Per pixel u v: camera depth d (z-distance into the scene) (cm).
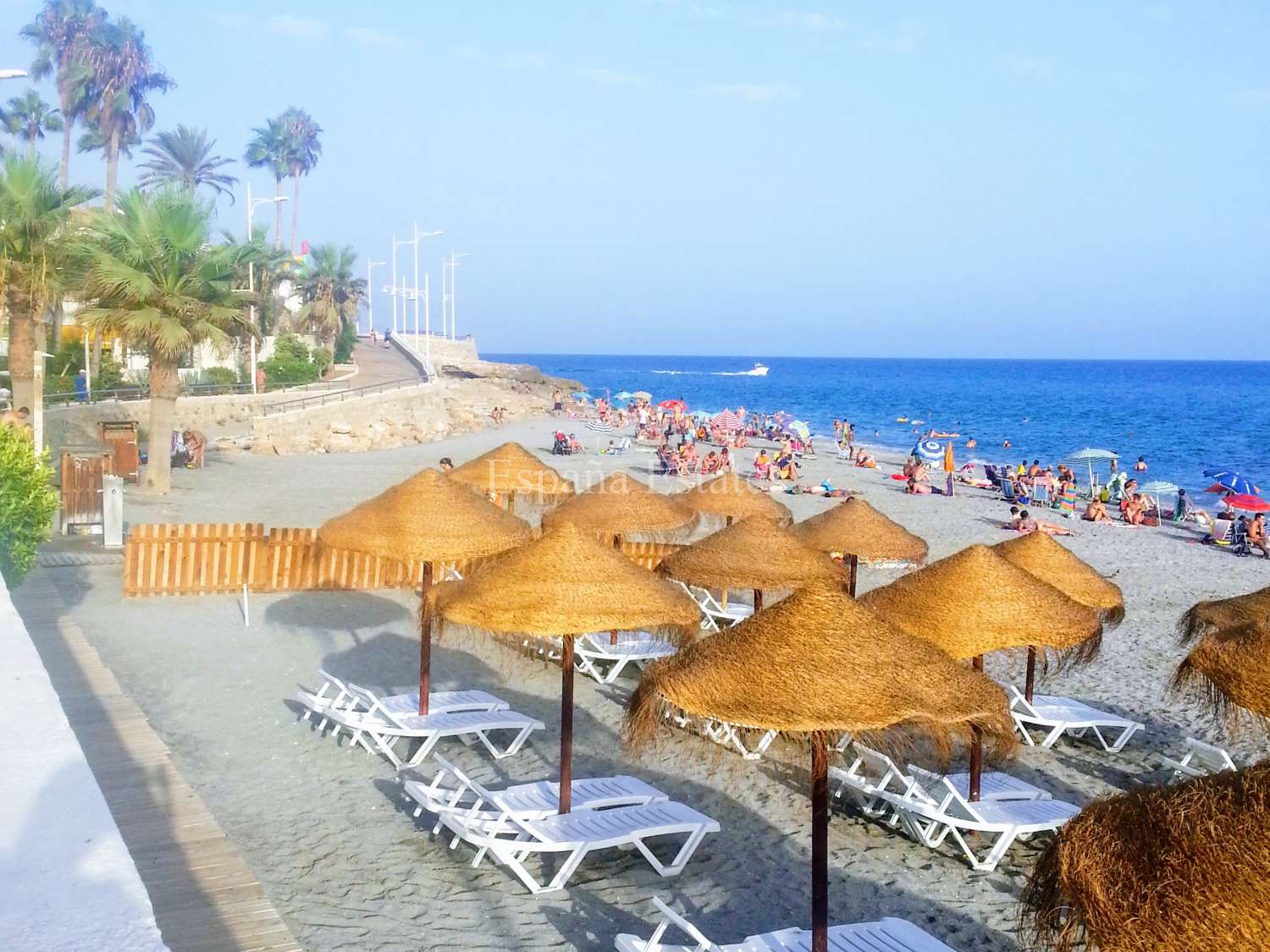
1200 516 2908
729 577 1003
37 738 471
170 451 2561
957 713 513
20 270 2134
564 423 5731
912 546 1216
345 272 7119
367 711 1011
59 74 5656
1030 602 784
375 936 629
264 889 680
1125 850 335
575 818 738
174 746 934
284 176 8650
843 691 512
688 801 872
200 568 1517
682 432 4831
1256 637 720
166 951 301
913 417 8019
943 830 796
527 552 790
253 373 4456
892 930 600
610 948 630
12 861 353
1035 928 376
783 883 732
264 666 1192
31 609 1266
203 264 2344
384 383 5578
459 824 730
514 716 983
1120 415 8244
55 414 3053
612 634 1260
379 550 945
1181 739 1095
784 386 14138
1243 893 302
